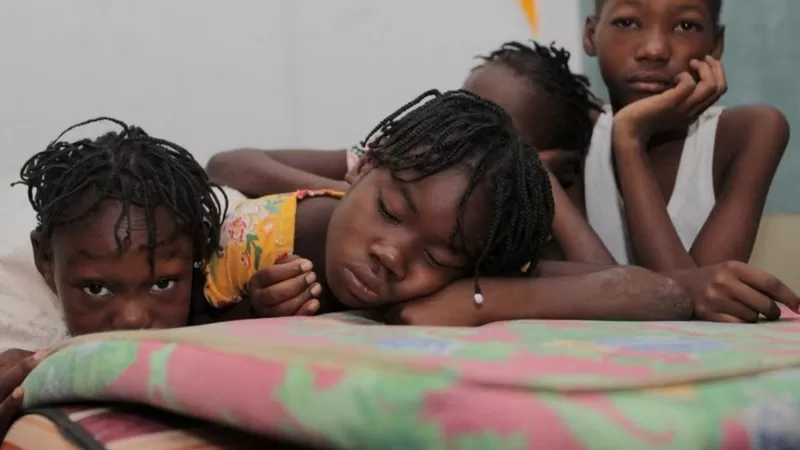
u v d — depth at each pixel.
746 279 0.75
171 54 1.29
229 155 1.14
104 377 0.49
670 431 0.36
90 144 0.82
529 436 0.35
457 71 1.48
